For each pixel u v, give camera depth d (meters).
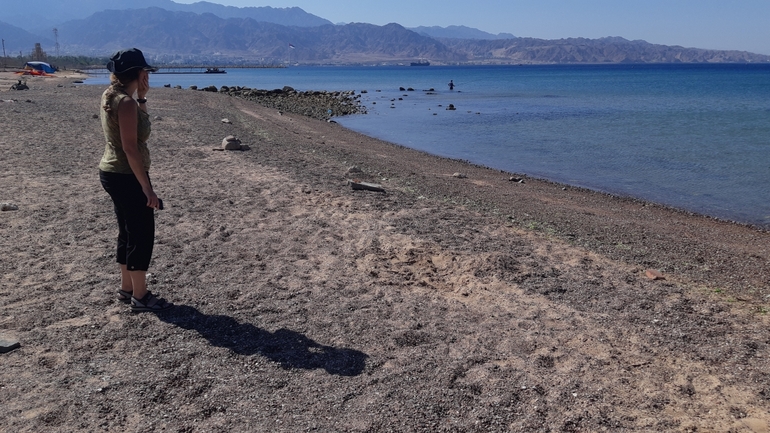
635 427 3.51
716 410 3.73
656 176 16.81
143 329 4.54
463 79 112.69
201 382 3.79
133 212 4.56
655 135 26.05
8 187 9.02
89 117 19.22
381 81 100.75
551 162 19.19
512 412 3.60
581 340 4.66
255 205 8.69
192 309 4.95
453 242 7.29
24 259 5.98
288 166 12.61
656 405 3.76
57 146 13.16
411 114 37.28
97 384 3.71
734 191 14.83
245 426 3.35
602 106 43.94
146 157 4.55
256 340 4.42
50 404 3.47
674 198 14.05
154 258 6.19
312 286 5.58
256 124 22.83
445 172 16.17
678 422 3.57
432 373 4.02
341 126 29.78
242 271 5.91
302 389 3.76
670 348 4.60
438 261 6.56
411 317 4.97
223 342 4.36
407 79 113.38
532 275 6.20
